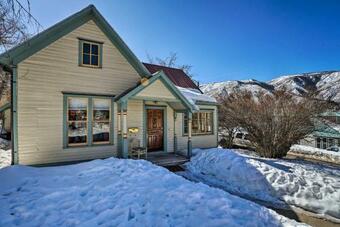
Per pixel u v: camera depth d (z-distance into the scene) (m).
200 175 8.27
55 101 8.19
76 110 8.63
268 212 4.59
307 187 6.56
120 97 9.10
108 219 4.01
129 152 9.80
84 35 8.81
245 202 4.98
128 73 9.89
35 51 7.84
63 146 8.28
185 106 10.34
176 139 11.52
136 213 4.20
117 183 5.74
